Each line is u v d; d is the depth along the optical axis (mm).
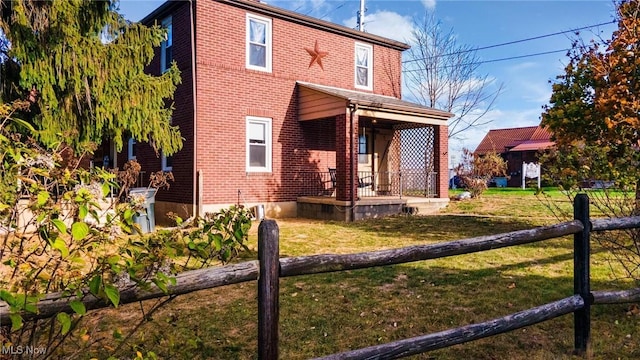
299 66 12062
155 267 1773
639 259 4539
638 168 4215
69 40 6867
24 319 1519
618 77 6258
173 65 8492
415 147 13555
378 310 3969
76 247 1763
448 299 4254
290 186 11758
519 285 4688
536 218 9820
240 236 1984
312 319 3750
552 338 3279
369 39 13617
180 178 10664
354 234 8469
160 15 11344
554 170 4727
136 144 12477
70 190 1853
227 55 10742
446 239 7809
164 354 2928
